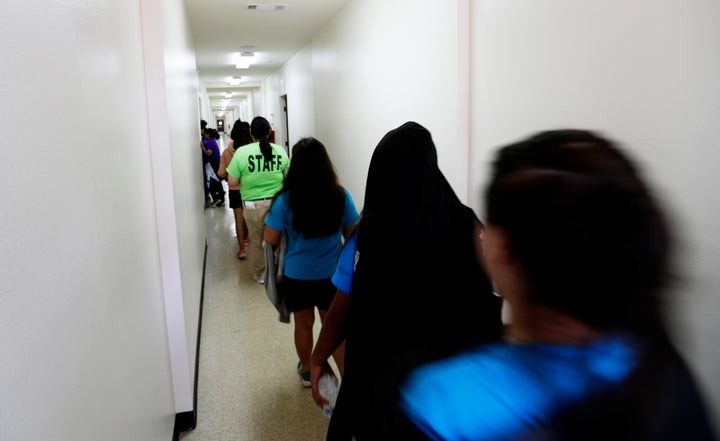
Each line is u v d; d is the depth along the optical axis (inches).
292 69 339.9
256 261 162.6
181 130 109.1
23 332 22.7
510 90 81.4
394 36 136.6
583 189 15.8
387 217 44.7
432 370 17.9
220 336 123.5
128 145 54.2
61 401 27.3
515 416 15.5
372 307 43.9
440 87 107.9
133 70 62.0
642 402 15.7
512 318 18.1
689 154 51.0
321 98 245.0
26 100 24.5
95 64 39.8
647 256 15.6
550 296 16.1
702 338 50.5
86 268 33.8
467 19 92.5
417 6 118.9
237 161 151.5
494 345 18.1
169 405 76.9
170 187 76.4
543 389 15.9
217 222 282.0
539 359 16.5
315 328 126.6
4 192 21.4
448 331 41.1
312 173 81.0
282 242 88.2
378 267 44.1
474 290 43.2
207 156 330.6
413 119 125.1
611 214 15.5
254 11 194.4
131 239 52.1
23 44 24.4
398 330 42.2
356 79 178.7
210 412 90.6
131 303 49.6
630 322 16.1
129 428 45.1
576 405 15.5
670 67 52.5
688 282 16.9
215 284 164.1
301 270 85.9
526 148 18.5
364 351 43.6
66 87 31.4
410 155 45.0
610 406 15.5
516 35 78.7
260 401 94.3
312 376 58.1
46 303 25.8
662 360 16.5
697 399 16.8
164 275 78.7
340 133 208.4
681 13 50.9
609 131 60.8
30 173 24.6
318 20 216.2
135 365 49.8
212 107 1010.1
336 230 83.9
